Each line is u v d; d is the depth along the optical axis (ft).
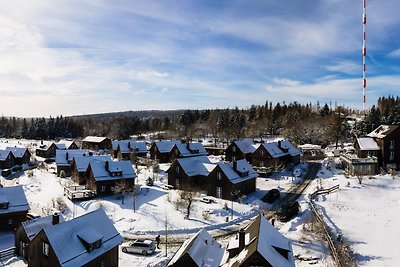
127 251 143.54
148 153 410.11
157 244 153.89
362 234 157.58
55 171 333.62
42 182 289.94
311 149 408.46
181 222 179.52
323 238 150.00
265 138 516.73
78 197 224.53
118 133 650.02
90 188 241.55
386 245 145.07
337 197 211.41
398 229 163.02
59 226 118.11
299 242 146.51
